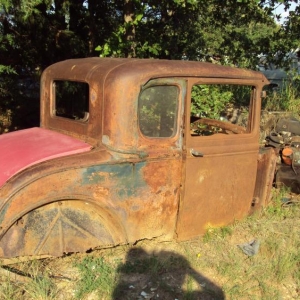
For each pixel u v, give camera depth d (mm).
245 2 6707
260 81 3883
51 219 3125
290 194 5102
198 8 6957
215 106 5785
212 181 3711
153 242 3682
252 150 3932
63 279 3182
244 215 4121
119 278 3279
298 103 8773
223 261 3621
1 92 8352
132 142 3221
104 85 3178
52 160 3062
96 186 3154
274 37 8016
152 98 3287
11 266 3148
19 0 5578
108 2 8539
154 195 3428
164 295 3156
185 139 3471
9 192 2863
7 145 3459
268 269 3572
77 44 8305
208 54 8578
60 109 3830
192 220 3717
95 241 3320
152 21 7414
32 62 8219
